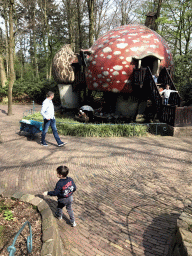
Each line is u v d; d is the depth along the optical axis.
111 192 4.52
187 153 6.75
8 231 2.68
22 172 5.54
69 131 9.69
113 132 9.33
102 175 5.35
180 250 2.29
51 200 4.20
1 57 22.39
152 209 3.89
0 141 8.38
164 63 10.80
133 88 10.48
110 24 21.78
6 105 20.88
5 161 6.32
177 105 8.81
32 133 8.75
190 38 18.88
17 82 24.05
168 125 9.16
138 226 3.46
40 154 6.95
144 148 7.36
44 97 22.48
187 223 2.59
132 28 11.21
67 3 19.73
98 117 11.80
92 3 13.44
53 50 26.58
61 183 3.14
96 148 7.49
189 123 8.95
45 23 26.03
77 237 3.22
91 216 3.73
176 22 18.03
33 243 2.46
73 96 15.02
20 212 3.08
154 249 2.98
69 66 14.16
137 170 5.59
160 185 4.76
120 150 7.21
